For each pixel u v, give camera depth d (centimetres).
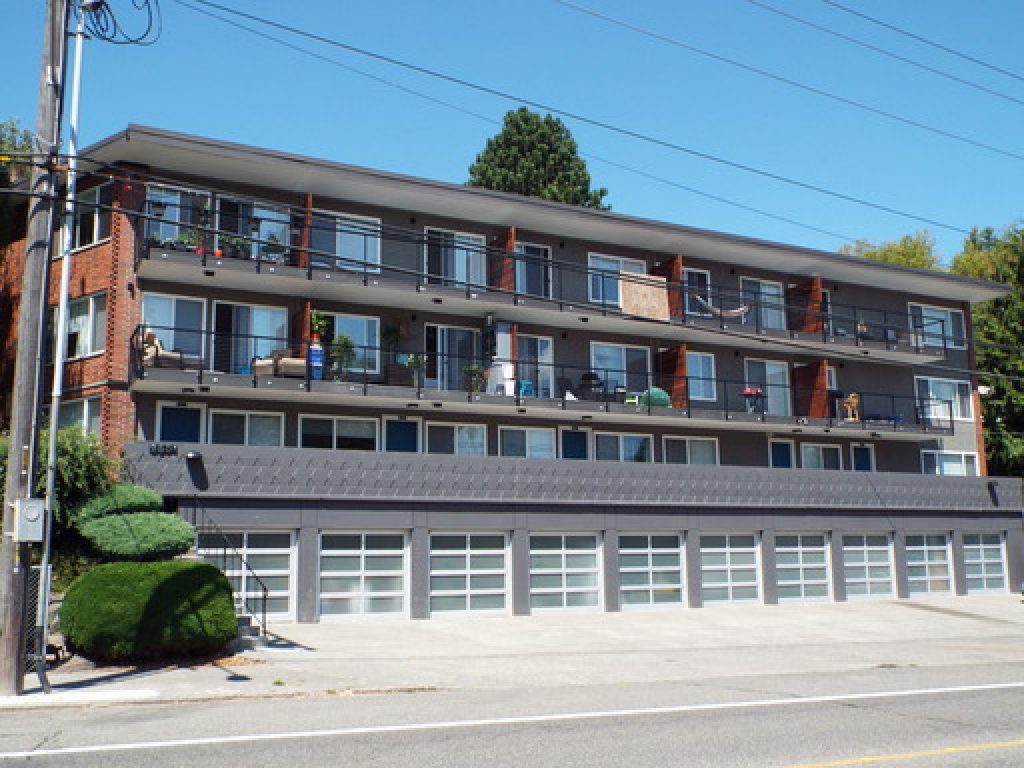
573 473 2839
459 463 2672
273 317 2812
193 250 2586
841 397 3612
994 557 3669
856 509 3341
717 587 3056
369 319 2973
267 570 2425
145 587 1709
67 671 1633
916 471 3903
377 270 2938
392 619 2538
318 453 2495
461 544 2672
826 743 1035
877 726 1142
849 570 3328
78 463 2152
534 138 5647
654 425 3359
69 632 1714
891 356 3803
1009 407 4878
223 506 2375
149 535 2020
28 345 1438
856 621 2734
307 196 2738
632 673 1719
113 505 2144
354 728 1120
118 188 2627
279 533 2453
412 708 1288
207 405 2677
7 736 1071
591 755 966
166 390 2580
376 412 2908
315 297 2880
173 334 2655
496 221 3156
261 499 2414
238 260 2619
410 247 3017
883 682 1584
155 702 1362
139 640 1683
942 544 3559
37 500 1396
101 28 1595
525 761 935
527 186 5547
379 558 2558
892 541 3422
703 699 1376
